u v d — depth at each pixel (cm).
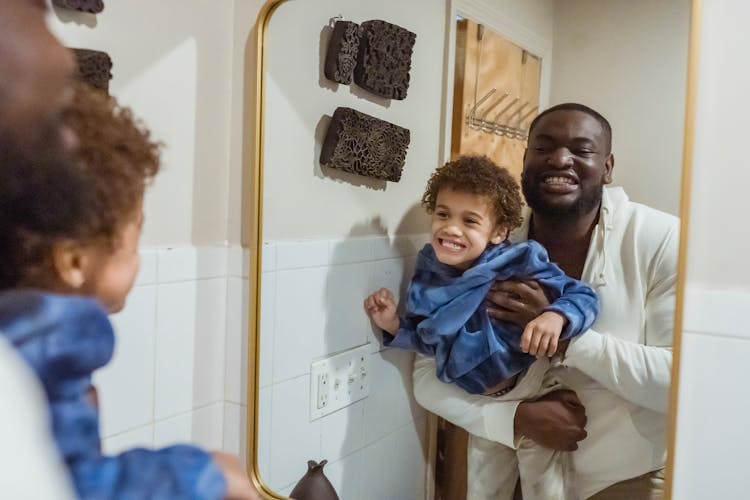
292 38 98
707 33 72
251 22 100
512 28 84
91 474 57
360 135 97
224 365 106
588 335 82
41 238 61
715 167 72
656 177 76
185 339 97
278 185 100
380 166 96
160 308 92
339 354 101
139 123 75
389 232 96
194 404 100
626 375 79
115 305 70
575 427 83
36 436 46
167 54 90
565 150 82
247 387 102
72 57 65
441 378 94
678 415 74
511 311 88
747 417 71
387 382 98
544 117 83
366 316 99
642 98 76
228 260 104
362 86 97
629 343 79
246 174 102
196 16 95
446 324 93
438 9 91
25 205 60
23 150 59
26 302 56
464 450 93
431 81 92
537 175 85
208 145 99
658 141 75
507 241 88
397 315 97
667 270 76
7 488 42
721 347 72
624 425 80
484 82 88
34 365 54
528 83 84
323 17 97
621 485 80
